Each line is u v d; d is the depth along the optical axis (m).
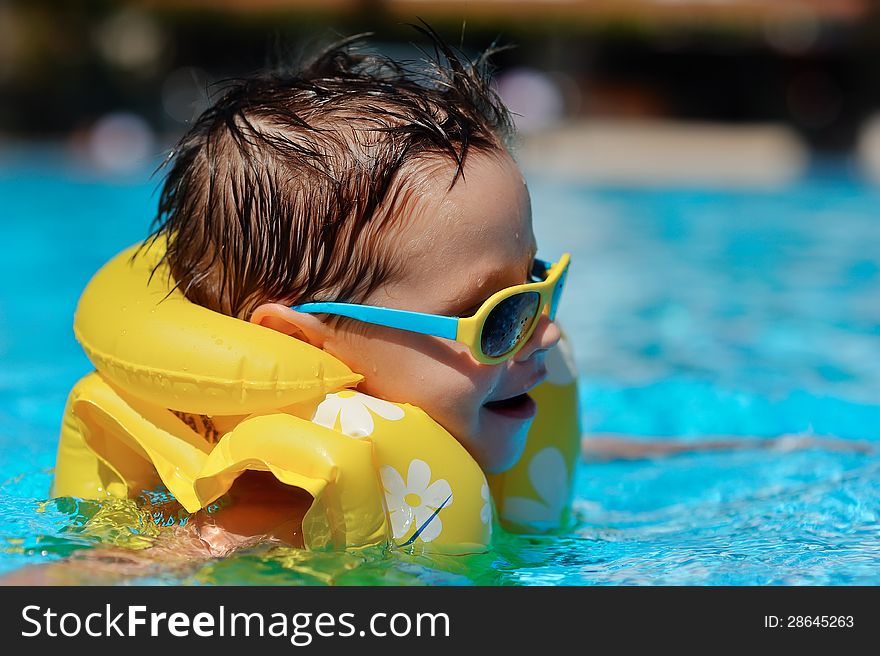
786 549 2.36
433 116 2.31
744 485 3.02
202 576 2.03
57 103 17.19
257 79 2.63
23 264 7.07
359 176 2.20
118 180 11.79
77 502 2.37
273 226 2.23
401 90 2.43
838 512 2.62
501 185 2.25
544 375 2.37
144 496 2.38
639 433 3.79
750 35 18.47
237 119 2.37
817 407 3.98
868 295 6.27
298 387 2.11
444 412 2.22
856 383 4.37
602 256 7.61
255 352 2.11
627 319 5.75
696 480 3.10
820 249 7.87
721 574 2.19
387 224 2.18
